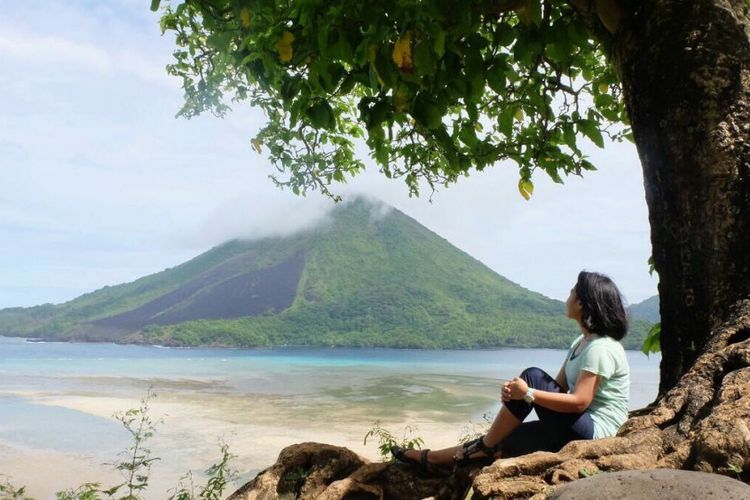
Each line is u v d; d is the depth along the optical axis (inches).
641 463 121.6
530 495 120.5
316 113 184.9
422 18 145.2
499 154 278.1
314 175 366.9
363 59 155.7
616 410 157.8
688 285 167.2
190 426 1011.9
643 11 172.7
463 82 168.1
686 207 167.3
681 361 168.1
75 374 2218.3
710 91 163.9
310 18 159.5
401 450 189.2
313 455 205.5
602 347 157.5
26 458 729.6
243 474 653.9
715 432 112.3
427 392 1763.0
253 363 3425.2
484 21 192.1
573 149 254.1
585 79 269.6
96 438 874.8
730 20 166.9
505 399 157.4
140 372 2406.5
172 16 329.4
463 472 163.0
